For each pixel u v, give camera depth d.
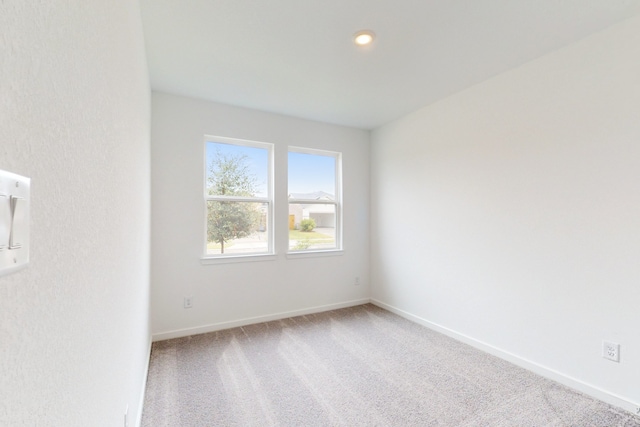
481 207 2.60
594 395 1.89
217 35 1.93
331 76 2.49
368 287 3.96
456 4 1.66
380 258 3.83
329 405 1.82
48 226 0.45
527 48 2.08
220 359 2.38
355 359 2.40
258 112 3.27
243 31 1.89
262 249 3.36
